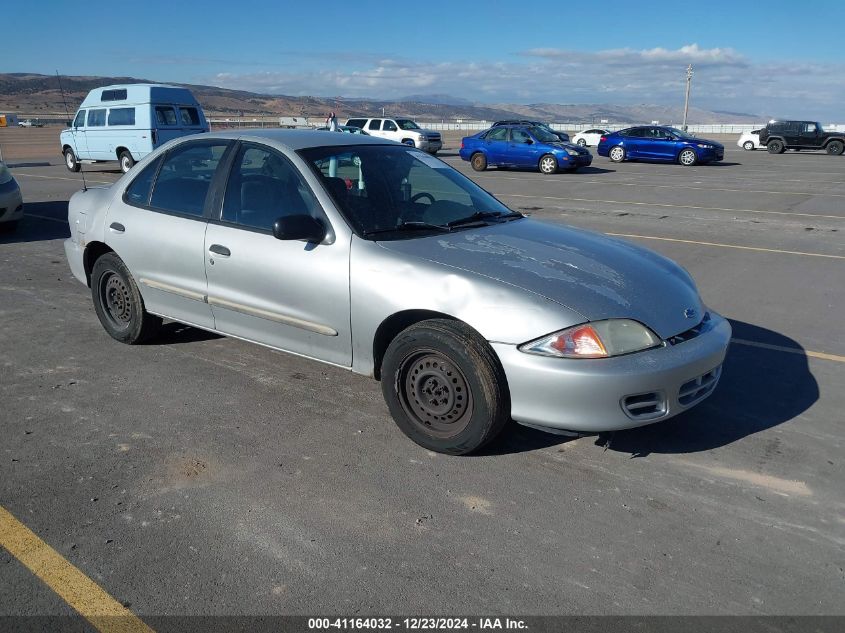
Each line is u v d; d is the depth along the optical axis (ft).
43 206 41.86
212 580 8.55
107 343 17.16
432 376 11.46
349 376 15.15
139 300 16.24
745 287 23.63
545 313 10.52
